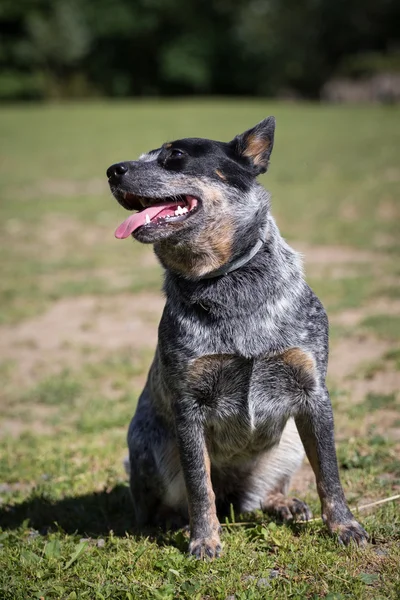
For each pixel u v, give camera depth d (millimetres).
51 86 68375
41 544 5598
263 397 5426
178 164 5484
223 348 5250
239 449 5695
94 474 7184
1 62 69062
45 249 18000
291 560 4961
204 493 5297
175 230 5332
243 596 4516
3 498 6758
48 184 25969
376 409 8141
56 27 68875
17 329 12445
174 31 72812
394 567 4773
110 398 9336
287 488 6117
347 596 4477
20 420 9031
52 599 4715
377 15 65375
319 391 5363
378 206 19812
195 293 5336
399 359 9531
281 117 41625
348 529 5203
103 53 72688
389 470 6676
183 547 5395
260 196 5641
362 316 11641
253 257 5383
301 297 5395
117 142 34188
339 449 7129
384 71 56250
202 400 5387
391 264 14633
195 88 73438
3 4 68688
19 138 37938
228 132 33969
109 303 13602
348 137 32812
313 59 67562
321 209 19828
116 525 6129
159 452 5891
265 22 69125
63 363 10781
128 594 4598
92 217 21016
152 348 11078
